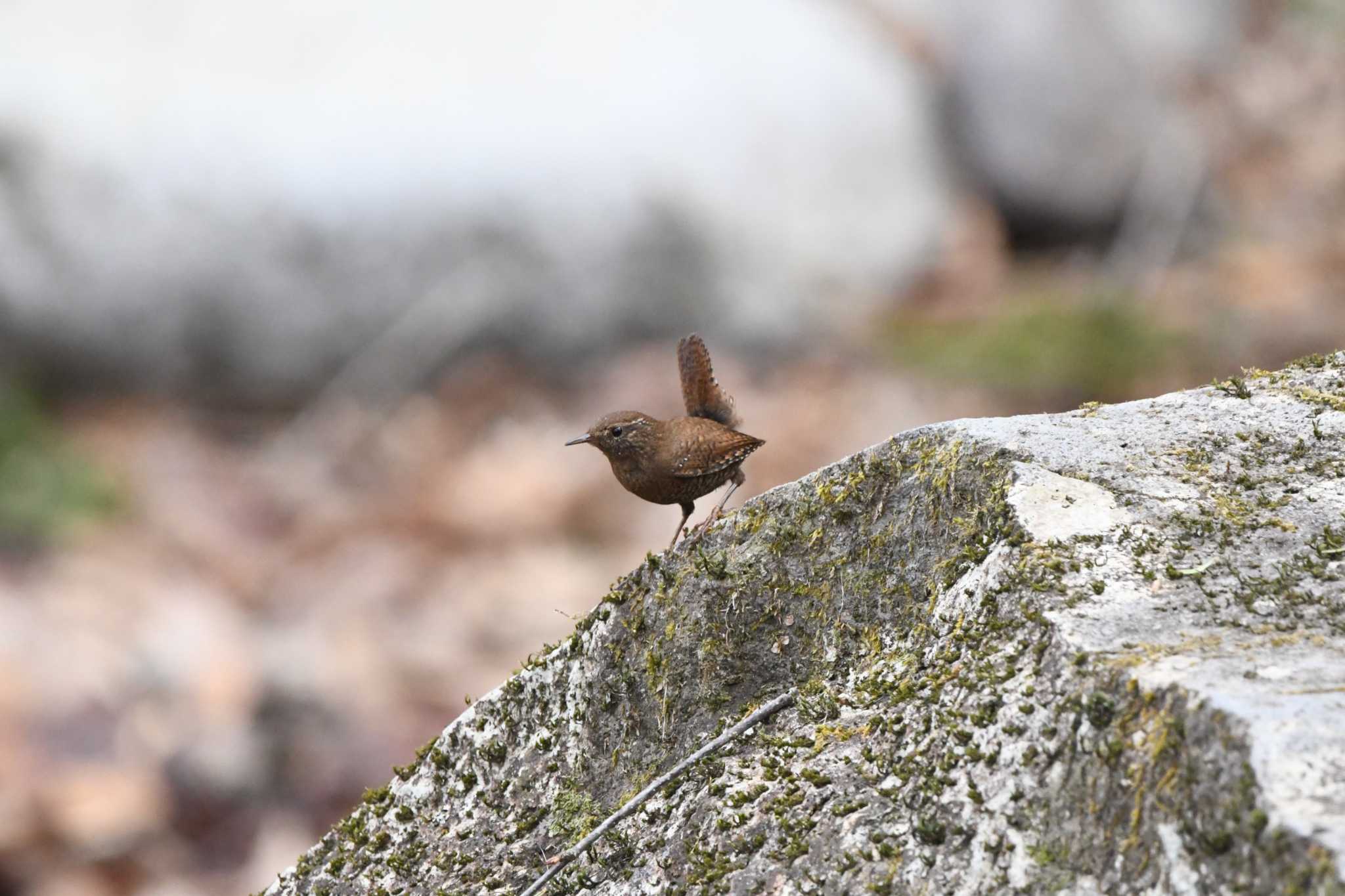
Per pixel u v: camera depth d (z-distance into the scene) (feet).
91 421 45.78
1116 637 9.44
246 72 46.98
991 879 9.03
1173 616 9.62
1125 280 50.19
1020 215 54.49
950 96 54.13
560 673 13.08
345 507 42.01
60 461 42.06
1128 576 10.05
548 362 47.26
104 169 45.50
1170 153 54.49
